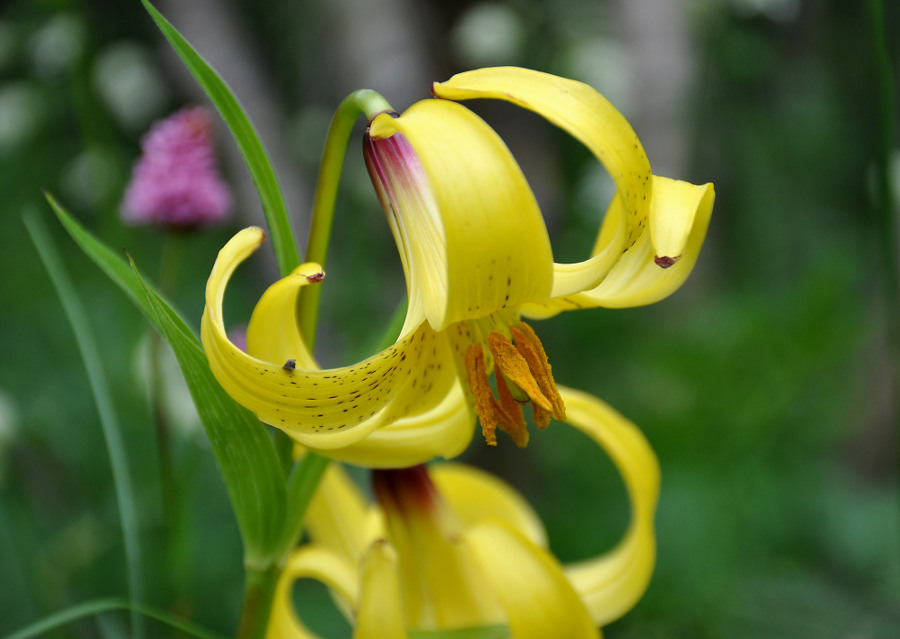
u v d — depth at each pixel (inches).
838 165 59.9
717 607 27.8
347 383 11.6
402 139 12.3
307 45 45.9
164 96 38.9
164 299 12.1
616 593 14.0
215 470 26.9
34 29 35.1
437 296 11.7
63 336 33.7
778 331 34.6
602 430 13.8
